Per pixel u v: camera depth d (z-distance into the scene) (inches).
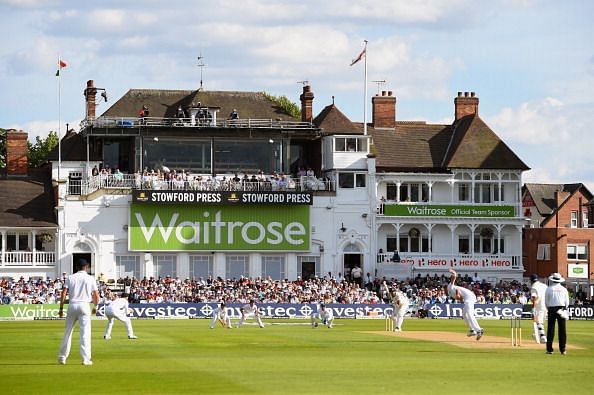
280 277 3656.5
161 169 3627.0
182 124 3636.8
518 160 3885.3
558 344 1453.0
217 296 3073.3
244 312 2217.0
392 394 911.0
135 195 3496.6
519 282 3690.9
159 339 1673.2
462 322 2559.1
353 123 3951.8
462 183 3878.0
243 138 3705.7
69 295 1149.7
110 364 1163.9
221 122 3690.9
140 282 3339.1
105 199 3518.7
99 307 2669.8
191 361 1203.9
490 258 3747.5
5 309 2662.4
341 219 3693.4
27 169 3784.5
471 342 1584.6
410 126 4001.0
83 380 1005.2
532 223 4820.4
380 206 3745.1
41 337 1708.9
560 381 1015.0
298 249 3644.2
